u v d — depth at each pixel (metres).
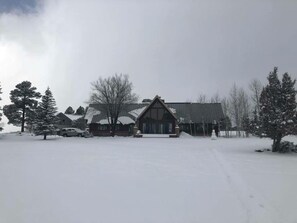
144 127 56.03
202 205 8.85
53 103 47.09
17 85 70.31
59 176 12.74
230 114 68.88
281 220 7.68
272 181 11.98
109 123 58.19
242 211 8.33
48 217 7.82
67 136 55.72
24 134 61.19
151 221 7.64
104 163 16.53
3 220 7.57
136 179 12.23
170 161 17.44
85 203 8.98
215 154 21.20
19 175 12.88
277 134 24.64
